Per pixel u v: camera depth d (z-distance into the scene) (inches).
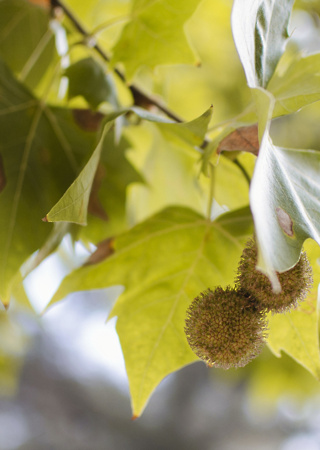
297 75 20.7
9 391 39.3
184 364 21.6
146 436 96.3
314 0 29.9
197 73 31.1
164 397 99.5
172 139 23.2
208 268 21.7
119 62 23.7
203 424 96.2
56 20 25.6
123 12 28.8
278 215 17.8
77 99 26.0
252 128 20.3
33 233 23.1
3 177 23.1
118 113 20.3
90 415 95.9
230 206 23.5
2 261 22.7
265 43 19.9
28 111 23.7
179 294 21.8
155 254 21.9
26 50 26.3
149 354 21.6
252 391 39.0
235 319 19.7
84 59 23.9
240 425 97.0
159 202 26.7
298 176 19.3
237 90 31.8
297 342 20.7
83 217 19.1
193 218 21.8
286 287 19.4
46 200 23.4
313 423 99.2
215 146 20.4
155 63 23.8
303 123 33.4
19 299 29.1
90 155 19.7
